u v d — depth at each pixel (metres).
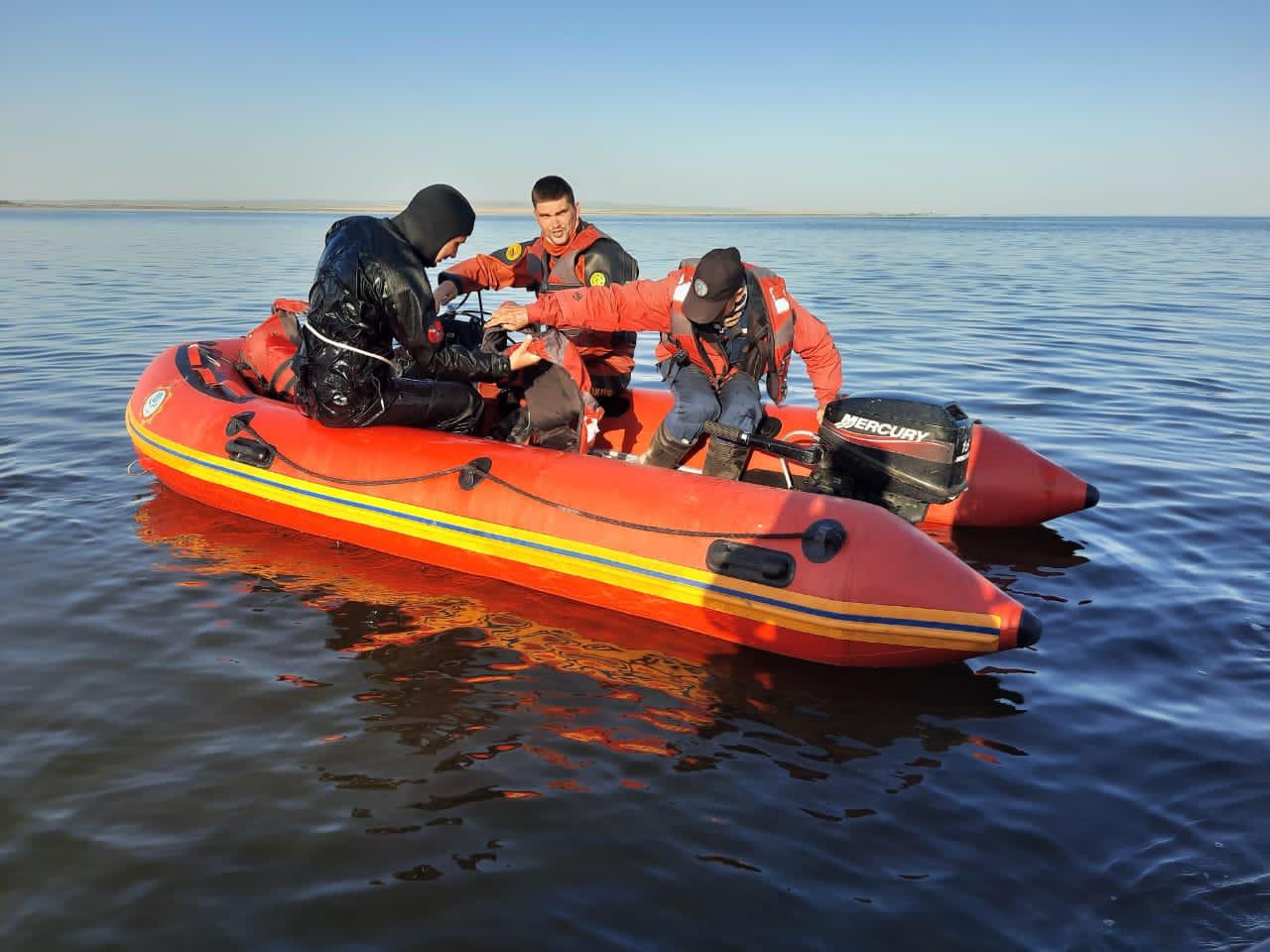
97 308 13.18
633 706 3.21
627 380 5.25
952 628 3.36
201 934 2.15
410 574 4.28
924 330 12.02
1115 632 3.78
